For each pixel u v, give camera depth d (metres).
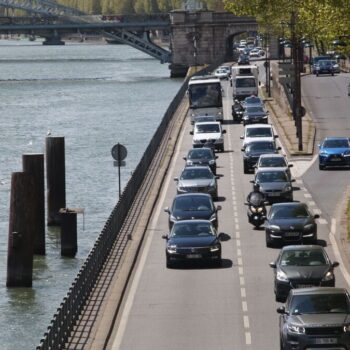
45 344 85.06
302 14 185.62
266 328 99.94
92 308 108.69
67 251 163.75
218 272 124.12
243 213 161.12
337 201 166.62
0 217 191.75
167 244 127.44
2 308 136.62
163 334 99.50
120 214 150.62
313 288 91.69
